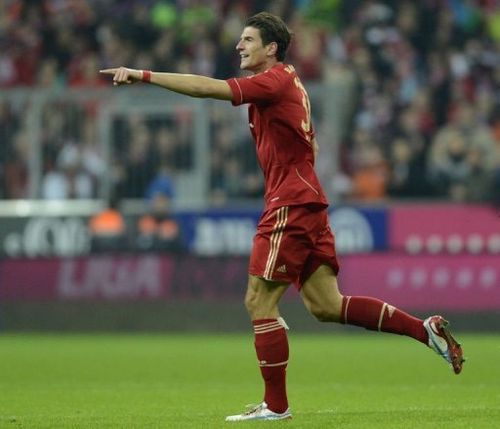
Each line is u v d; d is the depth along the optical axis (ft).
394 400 115.75
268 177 93.40
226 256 239.91
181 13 293.43
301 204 91.40
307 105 93.45
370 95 280.10
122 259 241.96
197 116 246.68
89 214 242.99
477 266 235.20
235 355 185.16
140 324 240.94
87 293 242.17
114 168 246.88
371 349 199.62
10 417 98.58
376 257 237.25
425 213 237.25
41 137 248.52
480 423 87.35
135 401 117.19
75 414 102.53
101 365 167.63
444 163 265.75
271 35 93.15
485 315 234.17
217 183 247.09
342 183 266.16
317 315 95.86
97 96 247.70
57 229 243.60
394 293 236.84
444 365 165.48
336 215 238.48
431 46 290.56
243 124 246.88
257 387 135.13
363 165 267.18
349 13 294.25
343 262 237.86
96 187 247.91
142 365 167.63
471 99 282.56
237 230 240.32
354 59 287.28
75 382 142.20
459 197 264.11
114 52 292.20
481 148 265.75
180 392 128.06
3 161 248.93
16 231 244.83
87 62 292.81
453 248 236.43
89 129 248.11
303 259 92.48
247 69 94.48
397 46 290.15
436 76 284.41
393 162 267.39
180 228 241.76
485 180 263.08
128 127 247.29
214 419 93.09
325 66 285.43
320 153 243.81
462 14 294.87
